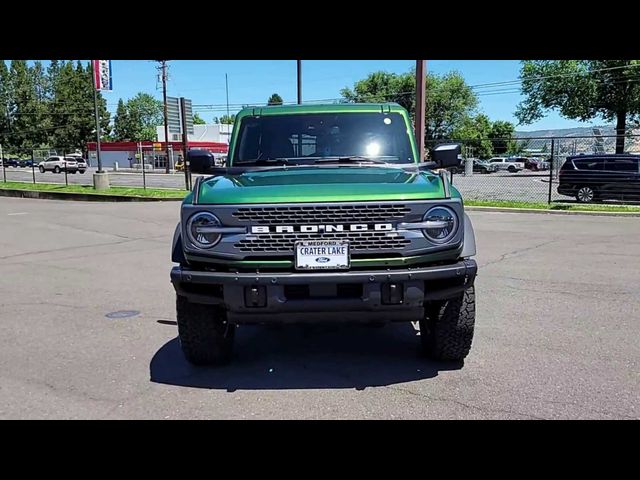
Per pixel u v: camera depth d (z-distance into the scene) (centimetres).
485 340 519
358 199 383
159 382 431
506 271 838
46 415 374
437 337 443
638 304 645
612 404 378
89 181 4103
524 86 5184
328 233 382
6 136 9219
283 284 377
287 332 566
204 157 526
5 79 9125
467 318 433
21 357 490
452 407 378
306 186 399
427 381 425
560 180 2103
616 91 4812
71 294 732
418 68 1755
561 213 1770
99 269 906
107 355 495
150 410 381
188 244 394
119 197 2491
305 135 532
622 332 539
